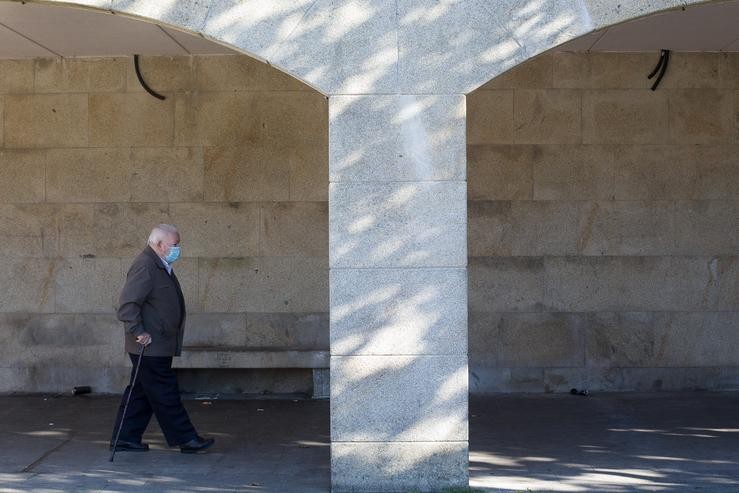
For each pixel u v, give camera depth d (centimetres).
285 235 1001
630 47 976
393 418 648
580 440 800
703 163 997
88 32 892
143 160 1003
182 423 764
